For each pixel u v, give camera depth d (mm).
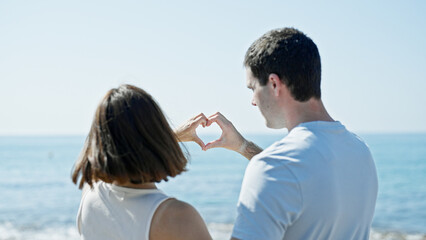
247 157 2234
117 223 1677
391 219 18328
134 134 1606
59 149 108750
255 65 1730
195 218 1630
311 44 1710
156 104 1704
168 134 1693
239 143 2209
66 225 16547
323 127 1676
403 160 50562
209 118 2182
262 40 1745
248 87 1821
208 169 45750
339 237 1654
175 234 1594
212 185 32844
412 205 22406
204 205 23125
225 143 2193
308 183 1545
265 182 1543
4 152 94688
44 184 34906
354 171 1681
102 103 1655
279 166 1555
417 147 80062
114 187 1719
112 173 1599
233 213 19953
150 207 1634
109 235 1696
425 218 18375
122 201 1683
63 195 27812
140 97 1659
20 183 35875
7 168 51906
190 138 2131
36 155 81500
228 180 36094
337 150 1650
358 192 1681
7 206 22812
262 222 1516
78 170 1711
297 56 1665
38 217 18734
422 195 26203
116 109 1621
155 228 1612
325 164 1587
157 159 1626
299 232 1579
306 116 1716
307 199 1544
